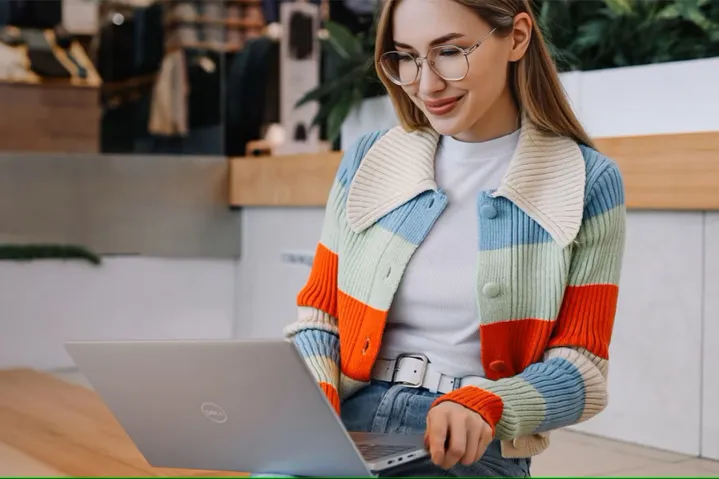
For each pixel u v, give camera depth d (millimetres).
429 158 1521
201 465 1249
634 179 2775
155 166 4129
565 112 1501
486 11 1380
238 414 1150
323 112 3922
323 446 1119
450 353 1453
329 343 1541
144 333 4141
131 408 1237
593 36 3160
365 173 1553
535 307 1427
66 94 4285
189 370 1148
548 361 1390
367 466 1106
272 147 4344
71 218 3973
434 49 1389
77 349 1228
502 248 1428
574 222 1411
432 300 1456
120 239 4070
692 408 2752
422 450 1220
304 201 3793
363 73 3703
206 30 4426
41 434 1898
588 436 2994
